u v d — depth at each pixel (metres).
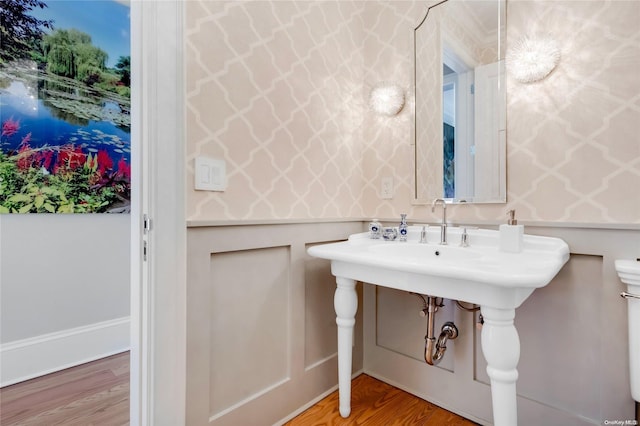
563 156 1.16
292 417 1.39
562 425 1.16
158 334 1.00
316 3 1.54
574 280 1.15
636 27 1.03
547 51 1.19
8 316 1.73
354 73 1.76
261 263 1.30
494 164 1.33
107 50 2.06
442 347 1.26
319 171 1.55
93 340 1.99
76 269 1.96
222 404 1.17
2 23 1.69
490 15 1.35
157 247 1.00
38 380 1.73
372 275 1.18
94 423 1.36
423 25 1.57
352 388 1.62
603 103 1.08
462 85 1.43
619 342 1.04
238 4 1.22
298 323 1.43
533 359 1.24
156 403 1.00
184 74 1.06
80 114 1.96
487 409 1.33
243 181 1.23
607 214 1.08
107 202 2.07
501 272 0.81
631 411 1.02
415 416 1.40
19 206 1.75
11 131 1.73
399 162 1.65
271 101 1.33
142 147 1.02
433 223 1.52
